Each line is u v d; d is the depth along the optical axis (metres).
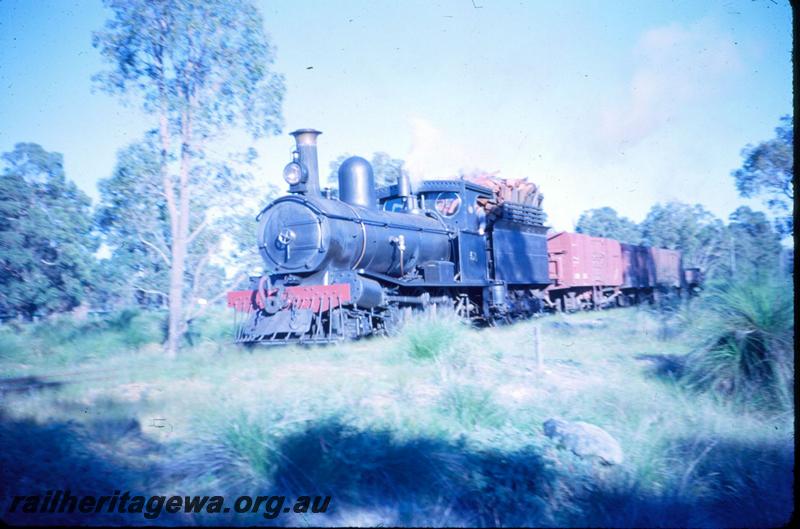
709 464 5.32
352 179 12.53
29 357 10.53
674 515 4.51
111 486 4.22
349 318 10.55
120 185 13.15
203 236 14.76
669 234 59.41
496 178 17.20
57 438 4.83
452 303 13.40
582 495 4.71
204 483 4.41
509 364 8.75
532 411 6.25
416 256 12.89
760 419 6.28
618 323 15.09
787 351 6.52
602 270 23.19
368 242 11.49
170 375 7.79
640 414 6.24
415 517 4.12
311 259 10.70
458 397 6.02
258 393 6.14
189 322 13.90
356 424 5.25
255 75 11.96
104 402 6.03
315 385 6.70
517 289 17.14
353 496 4.28
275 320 10.26
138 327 12.98
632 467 5.07
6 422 5.16
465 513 4.30
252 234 15.01
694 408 6.48
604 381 7.79
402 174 14.41
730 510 4.82
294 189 11.36
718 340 7.12
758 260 7.52
